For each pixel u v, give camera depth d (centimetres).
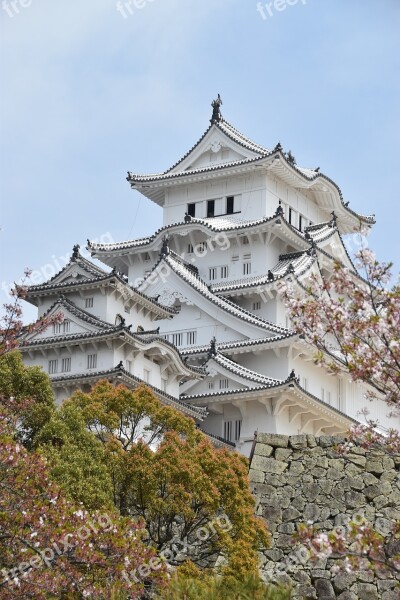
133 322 8212
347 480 4022
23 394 5203
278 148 10331
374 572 3628
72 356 7656
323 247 10556
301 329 2814
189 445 4900
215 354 8906
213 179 10744
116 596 3159
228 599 2602
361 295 2783
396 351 2684
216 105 10938
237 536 4041
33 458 3538
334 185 11075
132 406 5256
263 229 9981
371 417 9906
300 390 8450
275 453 4153
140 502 4641
